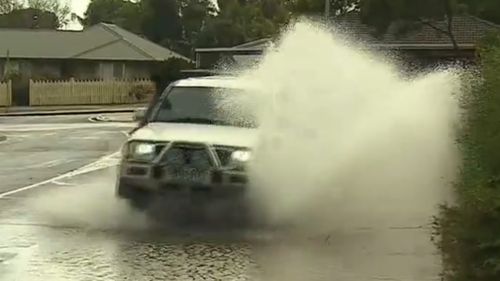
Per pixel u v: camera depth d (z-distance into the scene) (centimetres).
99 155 4150
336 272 1645
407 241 1922
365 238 1966
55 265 1688
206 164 2117
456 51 6600
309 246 1895
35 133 5716
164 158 2138
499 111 1317
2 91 9675
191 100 2405
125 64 12494
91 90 10756
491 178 1244
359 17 6366
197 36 14862
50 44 12144
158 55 12812
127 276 1602
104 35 12825
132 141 2181
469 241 1275
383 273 1631
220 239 1970
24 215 2258
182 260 1747
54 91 10325
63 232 2030
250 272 1645
